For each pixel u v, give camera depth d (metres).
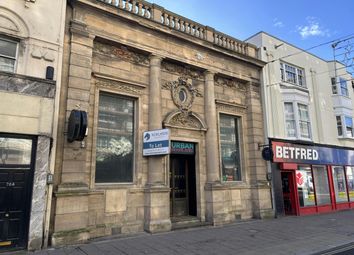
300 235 9.84
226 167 13.51
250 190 13.79
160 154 9.95
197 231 10.42
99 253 7.33
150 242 8.60
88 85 9.37
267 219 13.36
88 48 9.56
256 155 14.03
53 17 8.84
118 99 10.65
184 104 12.10
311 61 18.61
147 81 11.18
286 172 15.53
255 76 15.05
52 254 7.16
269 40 16.06
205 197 12.03
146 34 11.16
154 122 10.79
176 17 12.29
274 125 14.98
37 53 8.34
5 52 8.12
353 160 19.28
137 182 10.30
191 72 12.69
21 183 7.65
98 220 9.21
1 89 7.50
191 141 12.16
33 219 7.52
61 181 8.42
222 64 13.60
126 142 10.58
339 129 19.36
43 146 7.92
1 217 7.27
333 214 15.61
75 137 8.37
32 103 7.92
